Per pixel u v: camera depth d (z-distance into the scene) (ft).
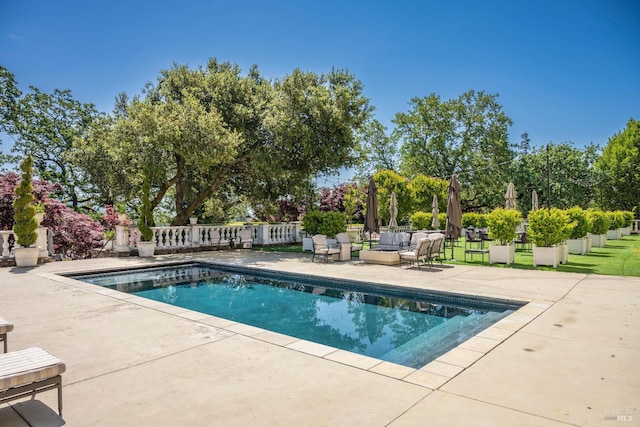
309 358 13.99
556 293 24.76
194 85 59.26
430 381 11.86
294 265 40.55
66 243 61.31
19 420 9.75
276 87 58.39
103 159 54.49
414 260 37.29
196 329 17.80
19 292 26.84
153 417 9.83
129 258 47.37
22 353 10.70
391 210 66.74
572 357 13.76
